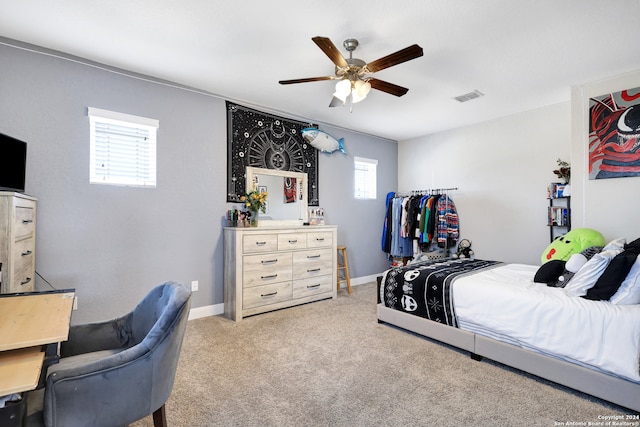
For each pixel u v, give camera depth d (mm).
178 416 1707
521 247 4098
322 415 1718
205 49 2539
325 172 4574
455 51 2559
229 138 3594
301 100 3662
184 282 3275
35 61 2523
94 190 2779
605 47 2490
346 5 1993
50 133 2580
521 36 2342
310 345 2633
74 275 2680
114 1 1951
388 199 5285
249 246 3332
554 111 3793
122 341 1732
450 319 2521
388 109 3957
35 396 1231
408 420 1676
